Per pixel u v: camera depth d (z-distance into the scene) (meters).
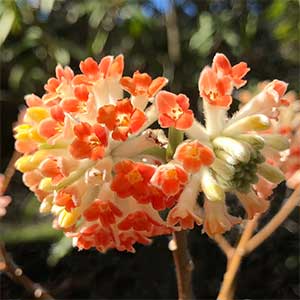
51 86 0.11
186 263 0.13
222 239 0.15
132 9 0.35
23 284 0.14
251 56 0.40
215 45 0.37
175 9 0.38
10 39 0.38
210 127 0.11
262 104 0.11
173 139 0.11
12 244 0.40
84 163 0.11
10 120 0.48
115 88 0.11
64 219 0.11
